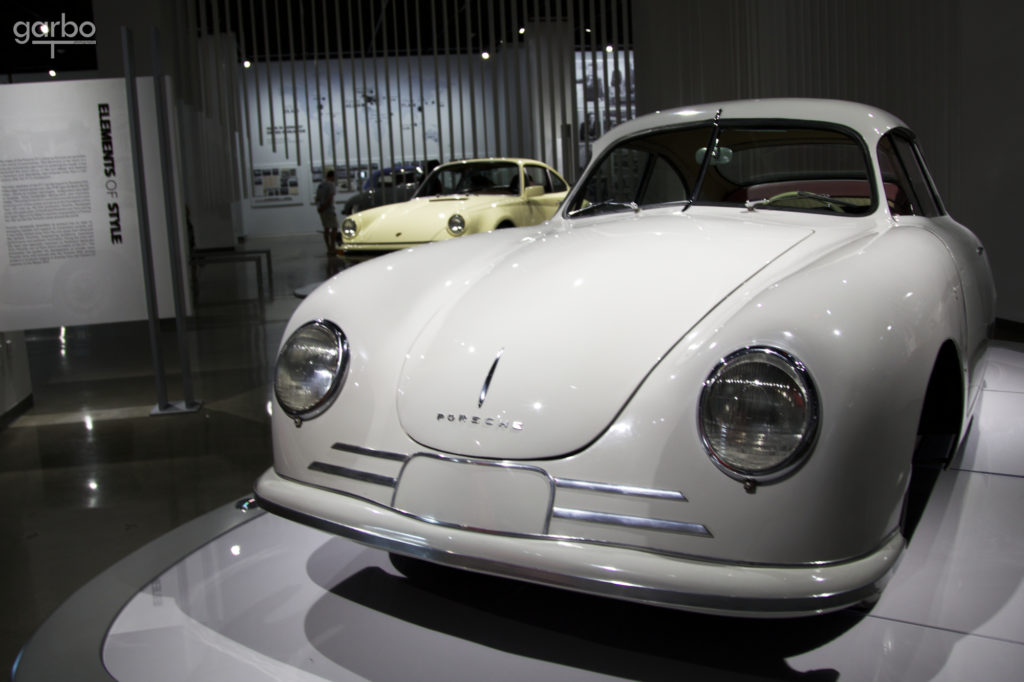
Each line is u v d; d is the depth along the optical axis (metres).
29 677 1.57
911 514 2.12
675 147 2.52
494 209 6.78
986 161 5.09
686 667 1.50
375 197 11.71
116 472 3.12
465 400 1.52
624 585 1.30
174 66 8.38
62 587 2.16
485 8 9.48
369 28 10.64
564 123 8.79
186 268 3.99
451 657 1.57
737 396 1.30
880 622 1.63
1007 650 1.51
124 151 3.78
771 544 1.27
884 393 1.33
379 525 1.50
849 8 5.77
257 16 9.87
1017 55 4.77
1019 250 4.90
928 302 1.59
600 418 1.40
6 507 2.78
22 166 3.72
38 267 3.79
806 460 1.26
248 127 8.36
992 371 3.73
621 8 9.27
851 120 2.33
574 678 1.49
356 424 1.62
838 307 1.38
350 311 1.78
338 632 1.68
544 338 1.57
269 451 3.31
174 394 4.37
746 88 6.96
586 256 1.88
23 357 4.21
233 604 1.82
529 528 1.38
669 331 1.50
